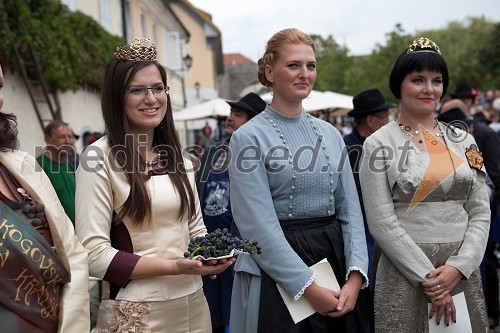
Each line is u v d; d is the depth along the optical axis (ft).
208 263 6.70
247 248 7.03
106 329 7.02
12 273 5.54
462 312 8.24
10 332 5.52
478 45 98.22
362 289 8.15
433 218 8.29
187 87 91.04
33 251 5.68
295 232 7.82
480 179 8.67
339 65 91.97
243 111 13.88
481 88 86.28
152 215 7.14
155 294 7.01
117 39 37.96
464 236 8.43
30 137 23.85
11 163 6.09
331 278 7.66
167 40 65.51
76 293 6.08
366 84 86.53
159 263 6.82
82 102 31.68
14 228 5.62
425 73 8.49
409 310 8.25
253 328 7.68
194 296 7.47
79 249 6.33
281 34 8.10
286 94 8.00
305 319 7.63
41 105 25.41
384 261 8.62
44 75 24.76
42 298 5.76
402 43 83.25
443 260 8.25
